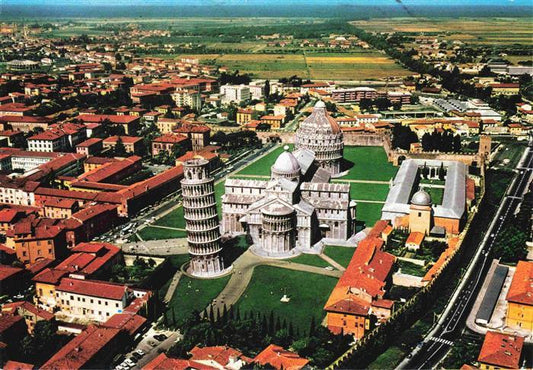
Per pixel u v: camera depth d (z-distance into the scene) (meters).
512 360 171.88
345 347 188.62
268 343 190.12
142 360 186.88
